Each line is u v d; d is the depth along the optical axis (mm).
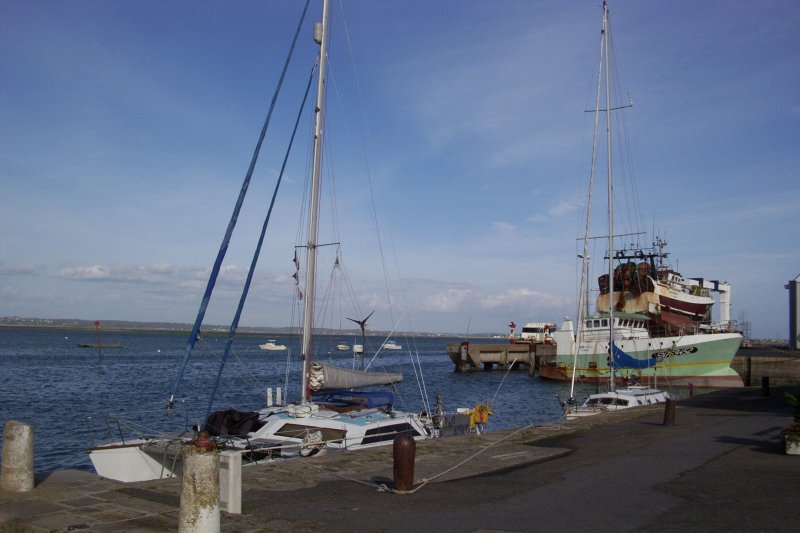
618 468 13062
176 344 142125
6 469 9891
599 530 8344
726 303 70062
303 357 17922
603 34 34875
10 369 62500
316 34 18953
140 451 14609
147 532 7898
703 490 10805
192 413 33500
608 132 34750
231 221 15289
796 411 14719
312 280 18188
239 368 72500
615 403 29594
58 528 8008
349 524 8641
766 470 12617
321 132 18781
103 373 60219
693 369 50250
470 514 9219
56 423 29359
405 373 73938
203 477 7508
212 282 14648
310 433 15414
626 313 55250
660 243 60188
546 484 11445
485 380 66000
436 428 19516
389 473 12461
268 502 9938
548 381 62500
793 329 71750
